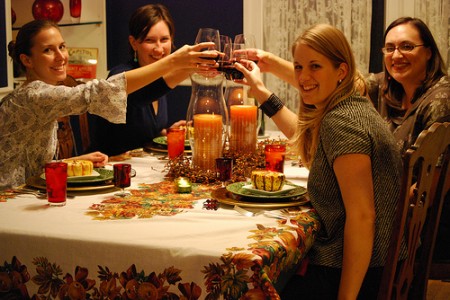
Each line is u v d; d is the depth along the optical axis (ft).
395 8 13.16
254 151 7.88
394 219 5.12
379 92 10.06
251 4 14.03
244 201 5.78
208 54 7.30
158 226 5.03
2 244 4.88
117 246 4.58
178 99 14.94
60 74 8.03
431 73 8.07
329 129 5.15
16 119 7.18
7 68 11.76
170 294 4.49
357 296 5.35
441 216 7.38
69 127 10.11
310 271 5.44
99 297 4.70
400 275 5.23
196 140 7.20
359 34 13.43
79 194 6.17
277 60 8.88
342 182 5.00
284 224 5.14
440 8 12.76
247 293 4.24
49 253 4.77
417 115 7.50
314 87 5.51
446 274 7.34
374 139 5.08
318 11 13.57
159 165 7.79
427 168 5.03
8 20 11.72
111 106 7.09
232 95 8.58
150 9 10.07
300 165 7.99
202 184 6.77
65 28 14.43
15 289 4.94
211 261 4.33
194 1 14.55
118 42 15.28
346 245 4.95
